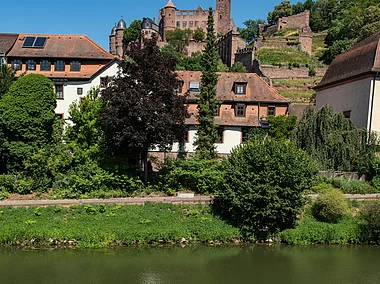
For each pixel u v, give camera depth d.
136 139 23.19
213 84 30.17
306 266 18.38
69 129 27.67
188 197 24.17
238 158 22.62
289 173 20.88
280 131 32.44
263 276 17.17
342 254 20.03
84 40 36.53
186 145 32.62
